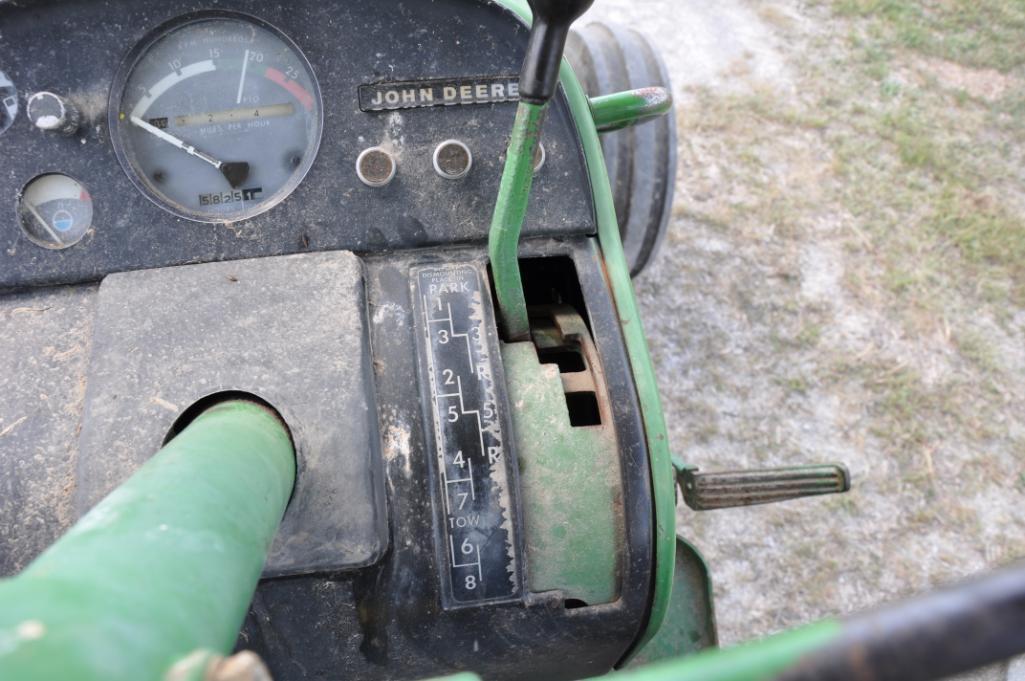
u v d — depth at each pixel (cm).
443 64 102
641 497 93
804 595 175
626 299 103
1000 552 183
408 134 102
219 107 103
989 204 235
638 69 168
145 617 29
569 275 119
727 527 181
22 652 23
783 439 193
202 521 42
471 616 92
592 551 92
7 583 28
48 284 100
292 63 102
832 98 255
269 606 90
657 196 171
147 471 48
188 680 27
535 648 94
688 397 197
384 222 102
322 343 92
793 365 203
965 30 279
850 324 210
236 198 103
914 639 25
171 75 102
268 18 99
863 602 175
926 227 229
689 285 214
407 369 95
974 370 206
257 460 63
